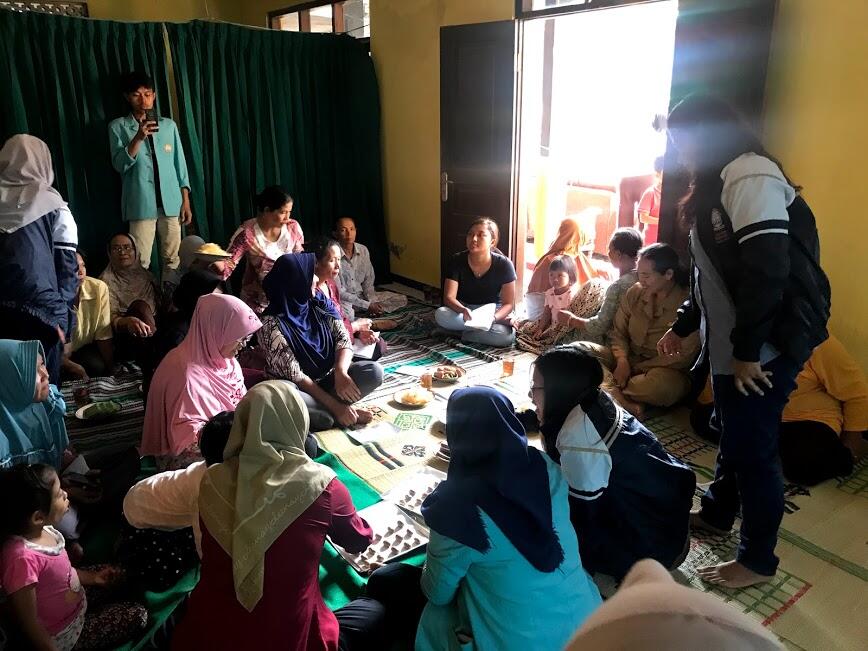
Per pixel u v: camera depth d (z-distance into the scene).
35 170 2.68
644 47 5.61
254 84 5.01
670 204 3.31
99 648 1.73
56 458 2.22
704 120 1.71
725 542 2.21
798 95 2.93
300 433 1.58
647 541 1.88
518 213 4.68
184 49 4.65
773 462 1.87
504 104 4.44
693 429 3.00
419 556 2.06
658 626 0.34
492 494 1.41
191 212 4.88
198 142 4.82
